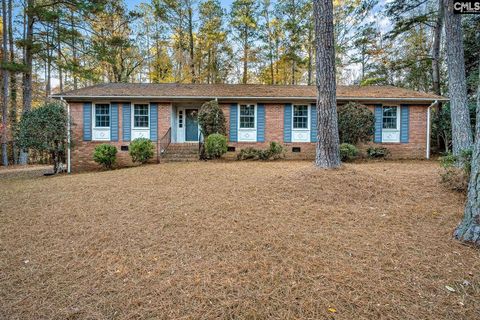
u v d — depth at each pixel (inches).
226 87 546.0
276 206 175.5
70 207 184.7
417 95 478.6
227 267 104.6
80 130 472.1
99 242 128.2
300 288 90.5
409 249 115.5
